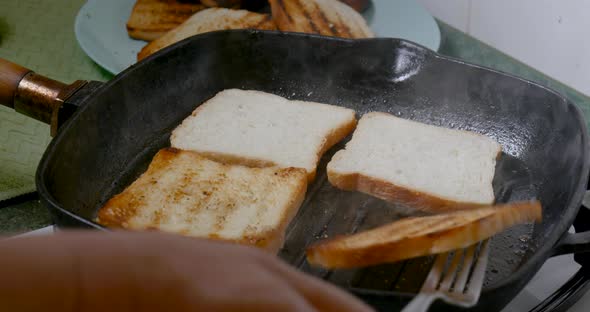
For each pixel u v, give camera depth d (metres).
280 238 0.54
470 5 0.79
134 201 0.55
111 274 0.21
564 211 0.50
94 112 0.58
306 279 0.24
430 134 0.62
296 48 0.65
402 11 0.79
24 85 0.59
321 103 0.65
